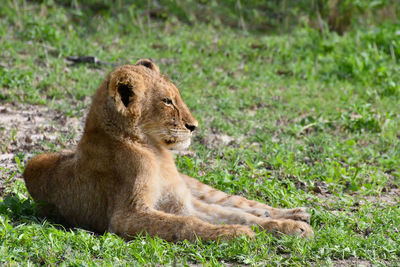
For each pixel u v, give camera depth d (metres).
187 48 22.30
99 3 27.06
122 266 6.88
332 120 15.85
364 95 18.55
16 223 8.22
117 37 23.45
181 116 8.98
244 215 9.04
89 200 8.61
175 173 9.07
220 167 11.62
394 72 20.78
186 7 27.84
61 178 8.87
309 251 7.57
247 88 18.83
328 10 26.42
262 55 22.58
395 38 23.28
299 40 24.27
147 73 8.93
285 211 9.33
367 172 12.02
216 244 7.69
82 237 7.46
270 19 28.30
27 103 15.54
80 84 17.17
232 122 15.54
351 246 7.75
